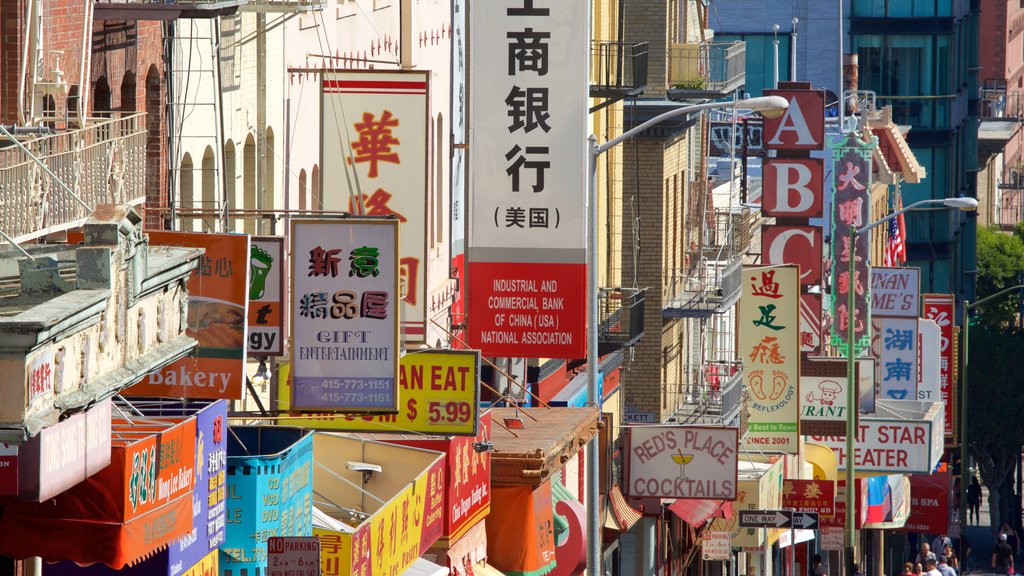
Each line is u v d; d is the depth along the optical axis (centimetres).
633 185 11750
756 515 9331
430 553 6506
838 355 14275
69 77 5184
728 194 15588
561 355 7306
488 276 7331
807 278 13350
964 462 17462
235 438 5341
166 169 5953
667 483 9325
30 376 3194
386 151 6950
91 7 5234
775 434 11612
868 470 12925
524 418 8362
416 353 6462
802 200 13338
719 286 12025
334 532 5256
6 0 4822
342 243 5678
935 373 15912
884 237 19450
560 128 7300
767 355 11638
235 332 5031
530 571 7406
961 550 17375
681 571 12112
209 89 6328
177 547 4450
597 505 7019
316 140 7750
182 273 4194
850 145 14288
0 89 4822
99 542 3978
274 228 6184
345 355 5675
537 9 7306
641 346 11712
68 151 4534
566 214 7306
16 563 4378
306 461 5400
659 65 12025
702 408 11306
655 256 11769
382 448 6256
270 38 7012
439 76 9588
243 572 5003
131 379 3741
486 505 7088
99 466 3744
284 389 6431
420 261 6938
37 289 3603
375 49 8500
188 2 5434
